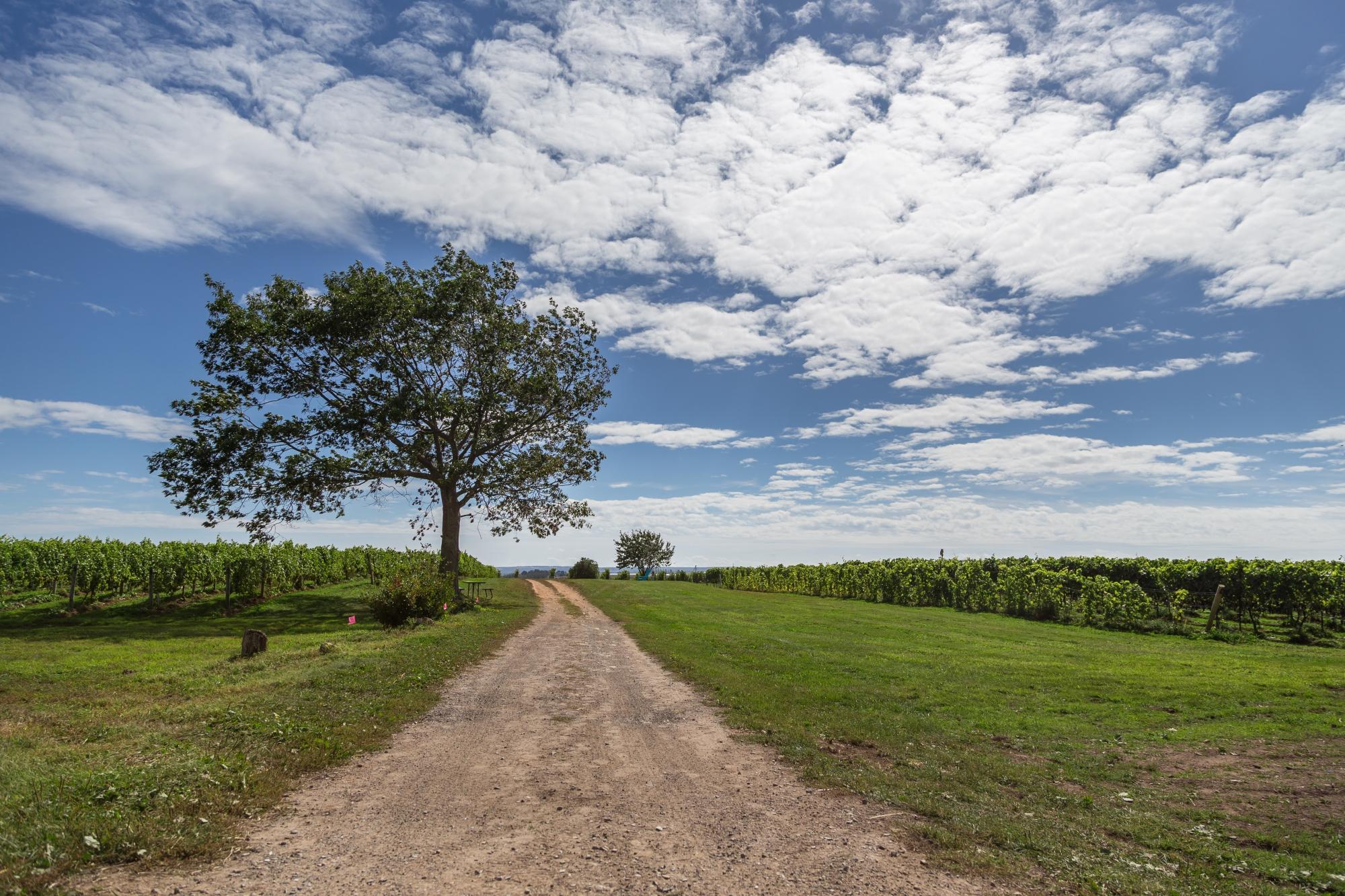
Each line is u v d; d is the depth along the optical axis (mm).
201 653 16859
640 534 98062
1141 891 5094
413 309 31078
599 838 5848
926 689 12906
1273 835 6363
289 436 29875
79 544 26688
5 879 4426
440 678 13484
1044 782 7840
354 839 5699
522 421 33625
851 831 6094
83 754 7488
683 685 13562
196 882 4762
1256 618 21656
